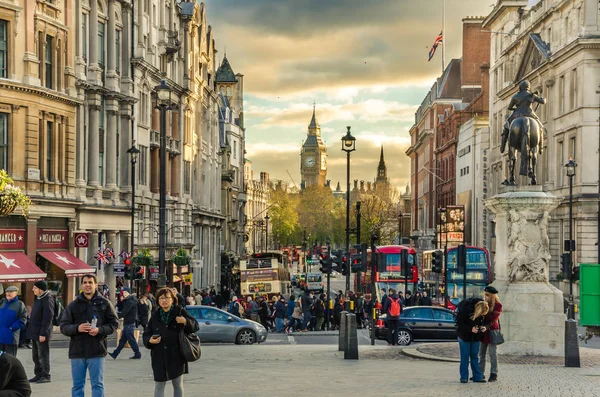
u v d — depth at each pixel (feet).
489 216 350.64
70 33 173.68
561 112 275.59
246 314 191.42
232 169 405.59
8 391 34.96
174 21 255.70
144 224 221.05
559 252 267.39
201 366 91.30
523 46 310.65
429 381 75.10
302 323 192.95
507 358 95.55
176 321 51.06
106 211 189.57
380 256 139.03
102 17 192.24
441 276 234.99
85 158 184.14
